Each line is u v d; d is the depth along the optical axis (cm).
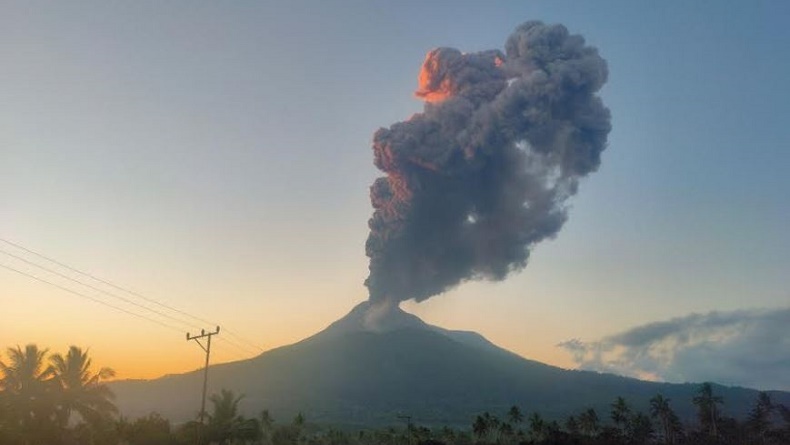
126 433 6750
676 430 13900
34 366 6334
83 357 6700
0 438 5672
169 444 6731
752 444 13162
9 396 6131
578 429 13650
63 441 6209
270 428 8700
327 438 12400
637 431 13588
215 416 7412
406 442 12169
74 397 6481
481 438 12725
